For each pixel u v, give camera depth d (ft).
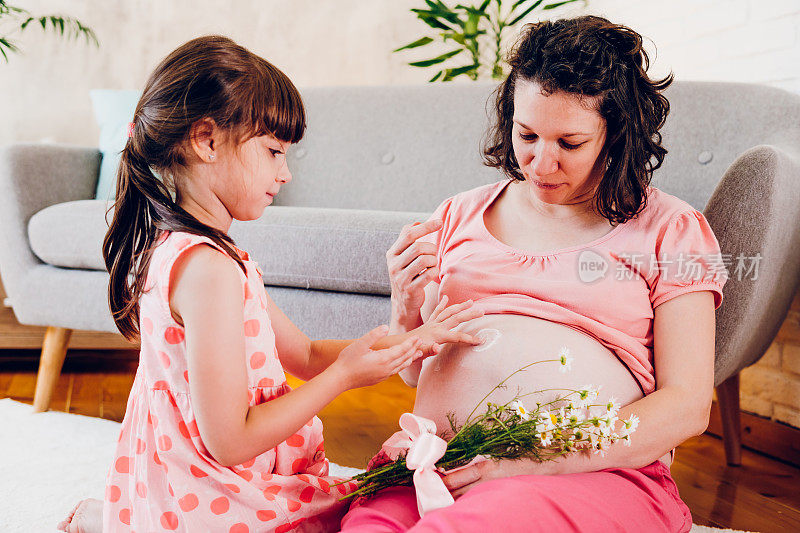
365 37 13.46
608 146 3.19
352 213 6.61
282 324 3.71
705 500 5.49
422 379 3.46
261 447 2.87
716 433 7.30
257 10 13.02
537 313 3.25
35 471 5.69
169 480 2.94
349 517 3.03
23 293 7.66
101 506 3.90
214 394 2.78
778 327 6.03
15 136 11.98
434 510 2.65
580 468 2.87
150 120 3.07
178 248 2.87
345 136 8.97
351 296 6.33
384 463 3.27
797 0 6.93
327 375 3.06
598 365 3.06
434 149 8.54
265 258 6.48
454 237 3.72
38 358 10.12
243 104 2.99
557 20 3.30
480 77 12.35
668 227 3.23
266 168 3.11
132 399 3.30
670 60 9.06
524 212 3.57
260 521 2.95
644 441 2.91
